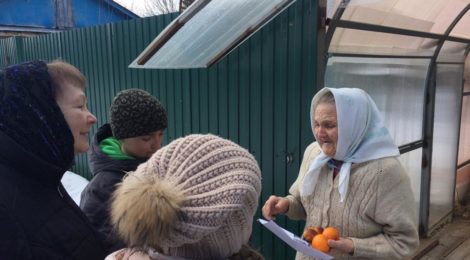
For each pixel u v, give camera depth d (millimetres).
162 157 914
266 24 2854
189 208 823
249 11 2412
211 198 828
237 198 832
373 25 2689
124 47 4484
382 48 3082
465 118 4914
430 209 4156
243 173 873
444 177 4371
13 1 9344
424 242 3957
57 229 1093
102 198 1624
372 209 1647
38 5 9781
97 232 1262
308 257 1866
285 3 2402
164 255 904
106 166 1704
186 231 825
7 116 1043
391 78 3318
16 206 1007
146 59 2885
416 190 3938
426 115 3846
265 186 3174
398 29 2906
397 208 1621
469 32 3891
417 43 3357
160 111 1823
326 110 1674
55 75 1128
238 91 3254
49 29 10031
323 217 1772
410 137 3717
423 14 3012
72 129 1161
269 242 3248
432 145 3943
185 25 2428
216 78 3439
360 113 1650
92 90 5215
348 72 2893
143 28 4141
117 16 11180
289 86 2838
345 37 2719
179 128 3959
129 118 1732
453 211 4680
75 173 5922
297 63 2740
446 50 3900
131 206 818
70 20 10367
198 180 855
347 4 2373
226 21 2484
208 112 3586
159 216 792
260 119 3111
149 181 848
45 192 1096
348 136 1646
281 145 2994
